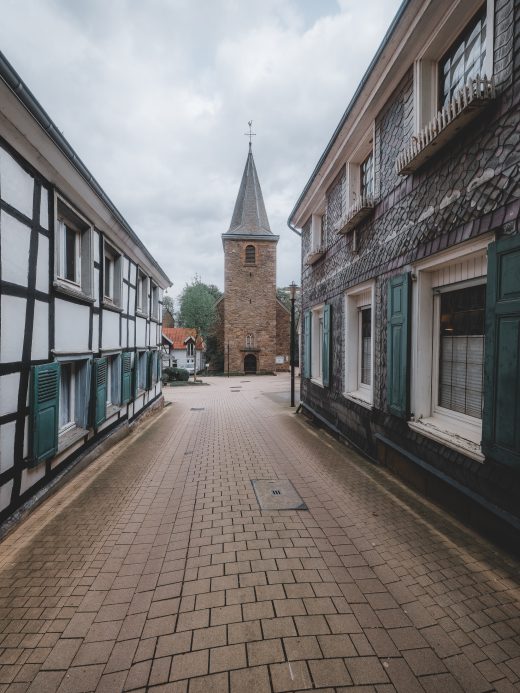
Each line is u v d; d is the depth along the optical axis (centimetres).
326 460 625
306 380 1116
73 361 569
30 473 430
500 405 308
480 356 385
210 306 3603
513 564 304
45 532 378
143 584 290
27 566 317
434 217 425
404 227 495
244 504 437
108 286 791
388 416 549
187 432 895
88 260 618
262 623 241
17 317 397
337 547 336
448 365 437
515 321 292
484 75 332
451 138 388
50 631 242
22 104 362
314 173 867
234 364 3409
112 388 796
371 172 682
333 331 828
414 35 428
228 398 1667
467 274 395
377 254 586
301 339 1191
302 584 281
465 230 370
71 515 419
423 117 450
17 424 398
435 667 209
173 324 5681
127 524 396
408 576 291
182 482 528
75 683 204
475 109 336
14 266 391
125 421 871
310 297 1070
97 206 606
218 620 245
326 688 196
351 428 709
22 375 407
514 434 293
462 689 195
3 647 229
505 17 314
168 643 227
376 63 495
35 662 218
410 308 471
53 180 471
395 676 203
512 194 310
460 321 416
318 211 1009
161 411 1275
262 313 3431
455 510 395
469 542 339
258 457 651
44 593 280
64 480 516
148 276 1110
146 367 1093
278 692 193
